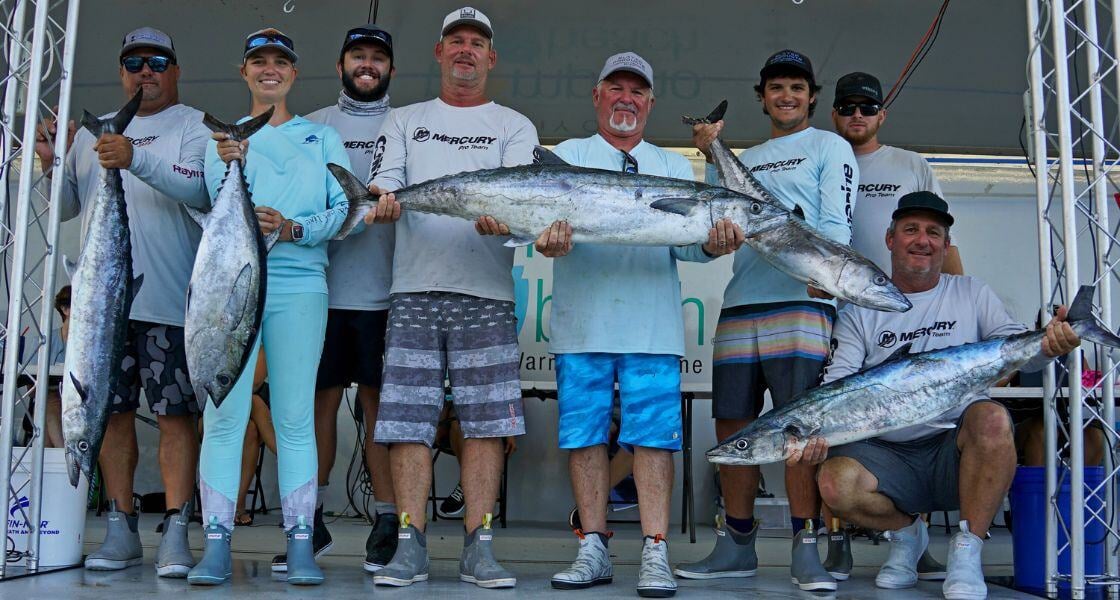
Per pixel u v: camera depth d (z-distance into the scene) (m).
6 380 4.16
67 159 4.83
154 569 4.48
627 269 4.24
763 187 4.22
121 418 4.54
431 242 4.25
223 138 3.85
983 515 4.07
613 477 6.89
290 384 4.13
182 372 4.47
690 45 6.79
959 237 7.62
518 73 7.00
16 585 3.94
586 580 4.07
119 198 4.01
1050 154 7.27
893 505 4.31
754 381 4.49
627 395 4.19
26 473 4.42
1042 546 4.28
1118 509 4.26
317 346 4.21
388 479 4.62
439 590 3.95
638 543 5.68
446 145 4.41
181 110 4.76
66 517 4.50
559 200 3.98
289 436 4.13
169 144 4.58
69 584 3.98
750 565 4.66
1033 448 6.36
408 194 4.08
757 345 4.48
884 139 7.41
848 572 4.70
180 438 4.43
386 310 4.73
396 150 4.43
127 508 4.55
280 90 4.43
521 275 7.45
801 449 3.93
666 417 4.17
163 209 4.56
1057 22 4.21
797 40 6.70
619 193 3.98
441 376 4.23
